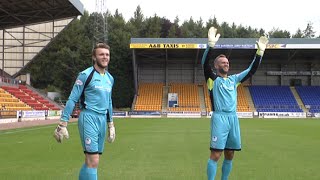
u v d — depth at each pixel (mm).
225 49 51281
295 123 34062
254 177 7938
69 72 66250
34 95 46719
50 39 43031
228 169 6527
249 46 47750
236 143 6367
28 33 43125
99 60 5574
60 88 66750
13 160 10375
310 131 23016
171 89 58375
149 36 78000
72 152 12227
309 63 58938
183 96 56938
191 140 16672
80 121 5488
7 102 37219
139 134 20328
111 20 75812
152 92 58094
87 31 73000
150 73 60438
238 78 6590
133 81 60812
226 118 6234
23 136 18891
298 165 9531
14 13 37219
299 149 13180
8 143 15258
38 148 13406
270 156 11281
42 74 69750
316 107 54438
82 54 66250
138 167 9203
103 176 8062
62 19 40000
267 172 8523
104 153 11977
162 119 43844
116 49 61062
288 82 59562
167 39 48219
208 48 6410
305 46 47406
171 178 7844
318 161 10266
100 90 5516
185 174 8281
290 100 55844
